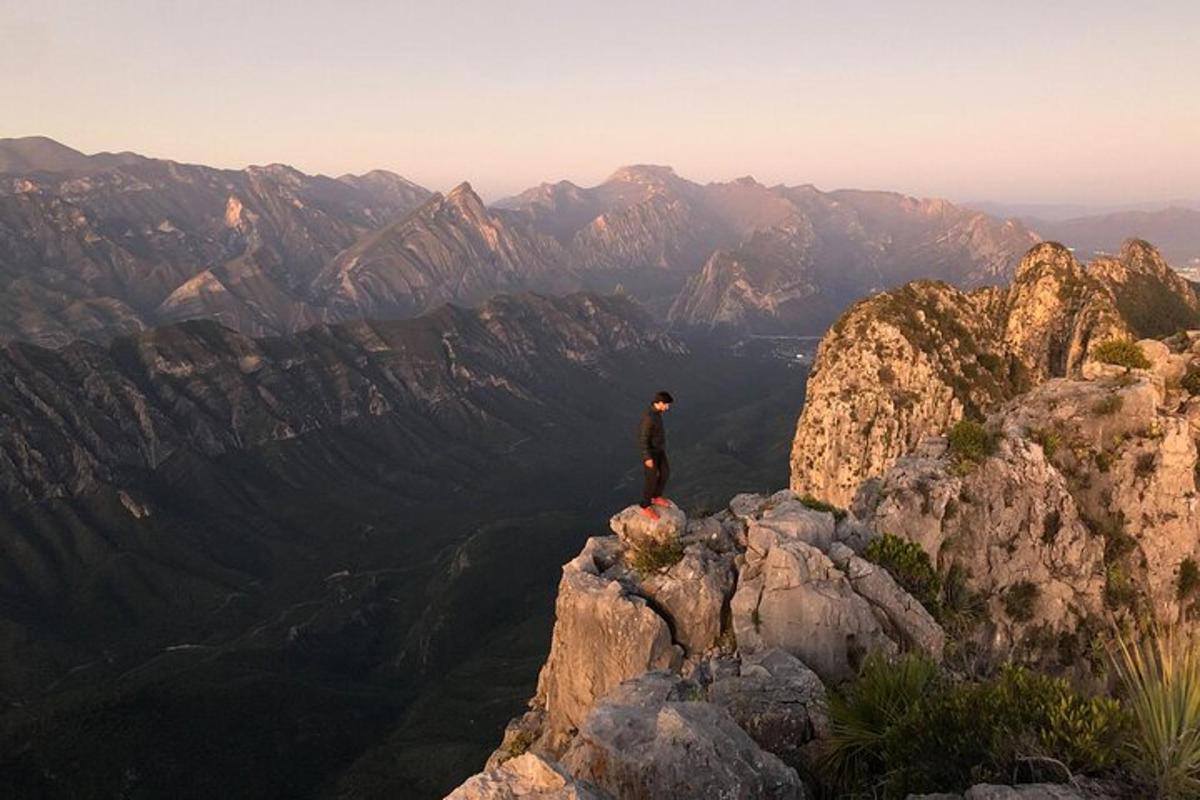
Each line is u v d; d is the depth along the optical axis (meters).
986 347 108.56
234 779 193.88
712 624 24.56
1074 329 117.19
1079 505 43.62
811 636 22.64
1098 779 12.43
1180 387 49.56
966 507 41.03
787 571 23.59
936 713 14.01
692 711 14.52
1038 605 39.16
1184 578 41.59
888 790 13.40
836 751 15.01
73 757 187.62
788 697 17.88
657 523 27.06
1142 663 13.06
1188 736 12.00
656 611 25.17
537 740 30.39
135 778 186.12
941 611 27.53
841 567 25.34
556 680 28.47
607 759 13.48
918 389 97.44
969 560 39.75
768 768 13.52
